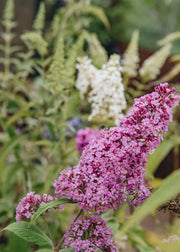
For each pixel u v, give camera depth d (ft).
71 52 2.49
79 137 2.33
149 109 1.32
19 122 3.67
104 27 7.09
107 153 1.29
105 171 1.29
